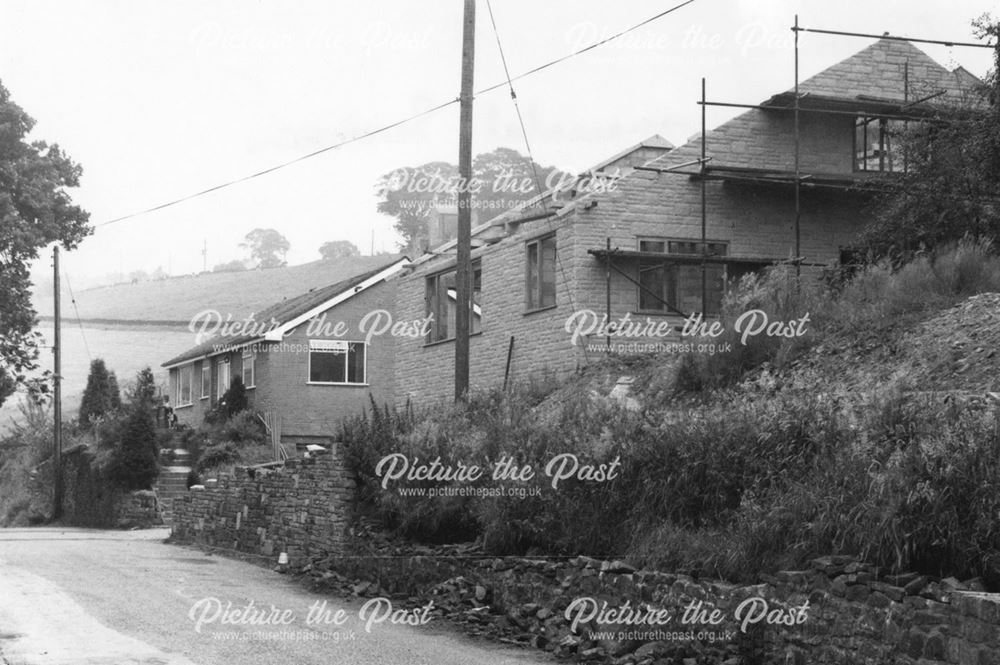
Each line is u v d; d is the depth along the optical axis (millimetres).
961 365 14211
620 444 13828
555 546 14398
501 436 16281
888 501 9930
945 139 21828
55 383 41469
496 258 26500
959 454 9773
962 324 15391
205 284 115375
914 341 15594
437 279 29719
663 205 24172
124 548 24984
